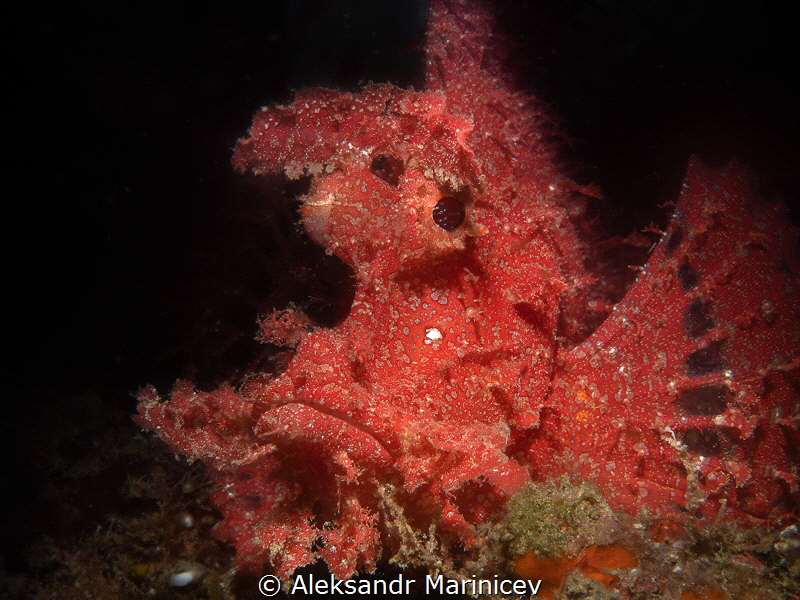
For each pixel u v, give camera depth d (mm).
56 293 194
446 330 111
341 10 172
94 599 159
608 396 130
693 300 134
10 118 177
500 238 116
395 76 167
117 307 193
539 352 122
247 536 111
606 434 129
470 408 112
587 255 151
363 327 107
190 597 158
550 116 151
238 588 148
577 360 131
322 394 99
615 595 113
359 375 105
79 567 163
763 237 135
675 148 163
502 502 119
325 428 98
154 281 188
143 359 191
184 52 181
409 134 111
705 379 131
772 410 129
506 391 115
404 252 108
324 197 111
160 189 183
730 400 133
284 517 107
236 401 106
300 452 104
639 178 167
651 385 131
